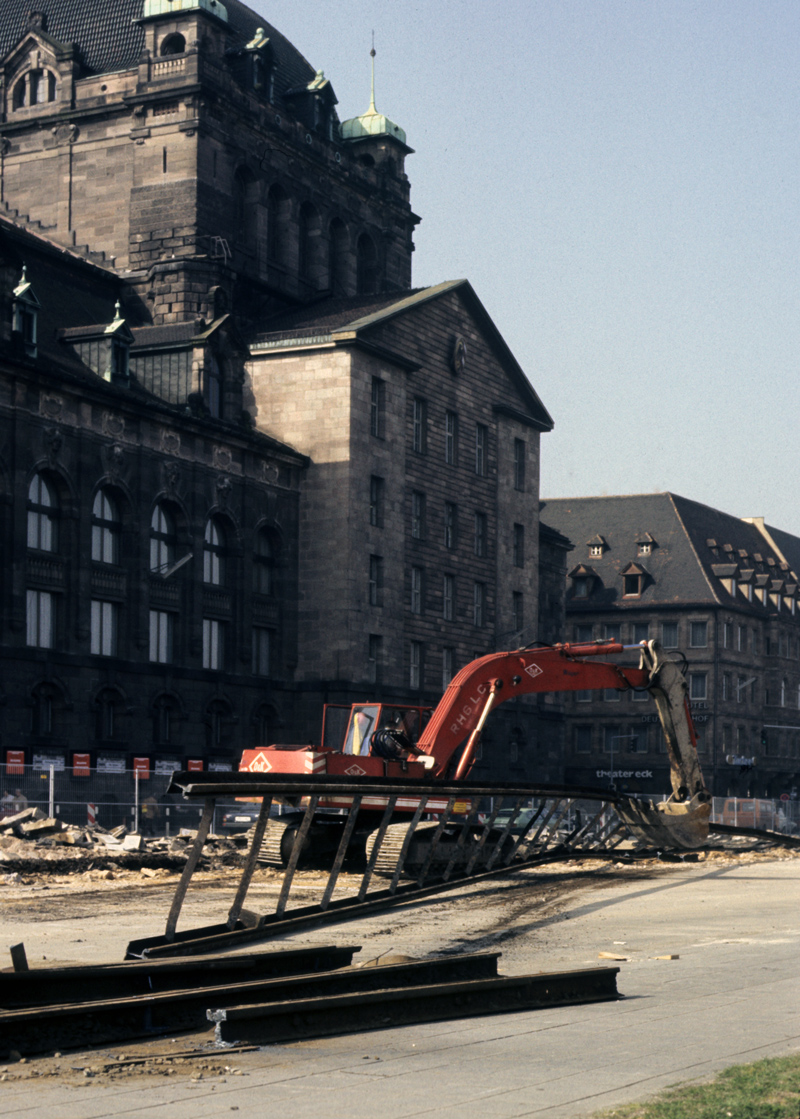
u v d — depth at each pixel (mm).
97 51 78250
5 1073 11633
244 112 75688
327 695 68562
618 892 30984
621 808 33688
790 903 28688
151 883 32969
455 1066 11891
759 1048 12594
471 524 80625
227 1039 12867
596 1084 11070
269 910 26422
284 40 87062
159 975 14695
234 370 67375
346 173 84000
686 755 34094
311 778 20734
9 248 58250
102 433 58344
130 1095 10836
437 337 77750
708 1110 9812
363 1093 10844
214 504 64375
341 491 69250
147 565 60469
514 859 32750
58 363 59500
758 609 125375
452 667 77750
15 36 81125
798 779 130125
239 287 75250
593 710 118438
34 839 40938
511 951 20734
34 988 13758
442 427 78188
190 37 73125
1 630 53531
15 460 53906
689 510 127250
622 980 17531
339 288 84312
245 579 66188
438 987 14484
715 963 19297
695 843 33906
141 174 73938
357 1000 13828
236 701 65250
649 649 34000
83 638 56906
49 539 56500
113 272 73812
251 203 77000
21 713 54125
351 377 69812
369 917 25500
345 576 68812
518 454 86688
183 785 18062
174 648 62312
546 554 94875
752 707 124312
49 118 76125
